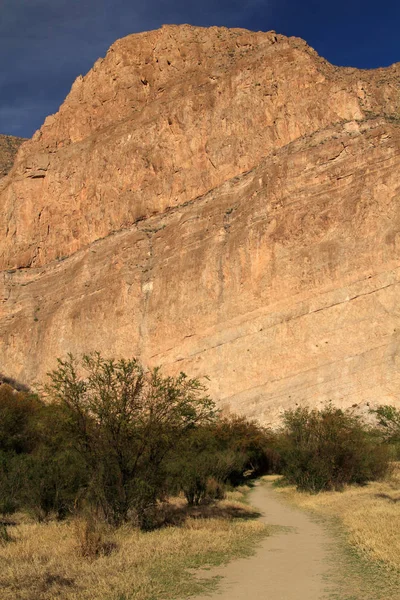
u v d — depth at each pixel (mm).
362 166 57188
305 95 71562
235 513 18703
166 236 70125
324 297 53156
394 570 9570
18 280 85500
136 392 15938
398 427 23375
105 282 71188
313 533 14656
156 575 9602
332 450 26375
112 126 92875
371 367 48375
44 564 10062
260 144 72000
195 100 80812
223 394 54719
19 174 95312
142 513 14734
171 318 62094
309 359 51688
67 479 16297
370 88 75875
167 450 15688
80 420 15492
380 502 18906
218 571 10008
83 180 88000
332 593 8430
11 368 74875
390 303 49969
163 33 99562
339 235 54656
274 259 57156
